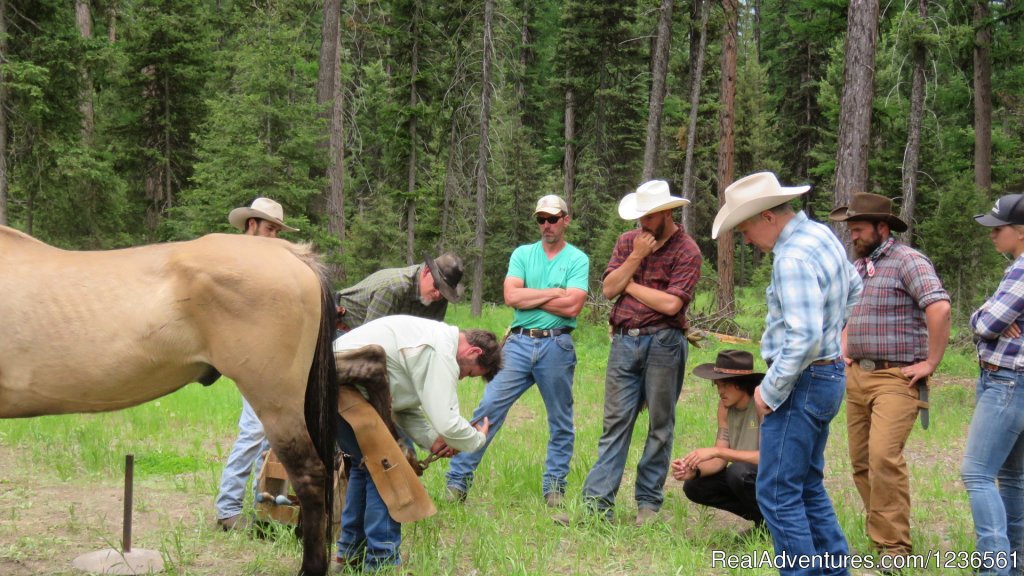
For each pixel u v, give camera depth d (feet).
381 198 88.12
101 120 80.33
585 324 62.13
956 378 44.60
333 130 70.64
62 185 63.77
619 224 99.96
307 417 13.87
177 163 80.84
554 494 19.07
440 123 82.53
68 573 14.34
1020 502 14.60
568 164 118.62
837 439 28.12
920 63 64.75
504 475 20.62
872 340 15.75
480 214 82.58
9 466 21.35
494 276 110.83
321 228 65.51
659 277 17.60
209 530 16.85
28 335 13.34
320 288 14.01
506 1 85.20
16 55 60.64
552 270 19.31
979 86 73.31
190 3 78.95
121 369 13.51
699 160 113.91
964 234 66.64
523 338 19.31
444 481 20.42
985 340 13.93
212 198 61.52
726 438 17.39
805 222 12.84
